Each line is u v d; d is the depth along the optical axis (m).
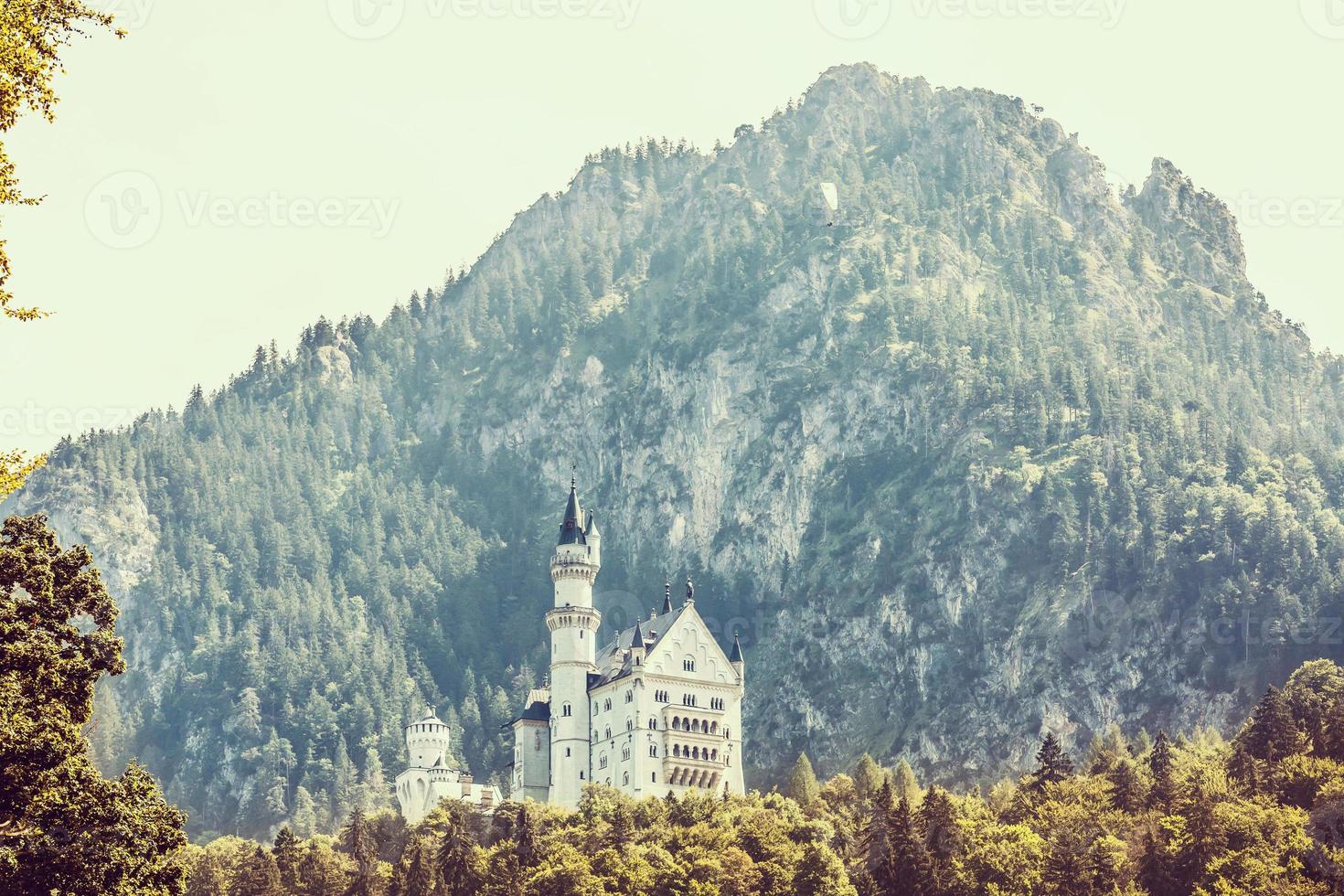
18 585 97.19
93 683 97.50
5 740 87.56
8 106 72.44
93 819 92.06
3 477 75.38
